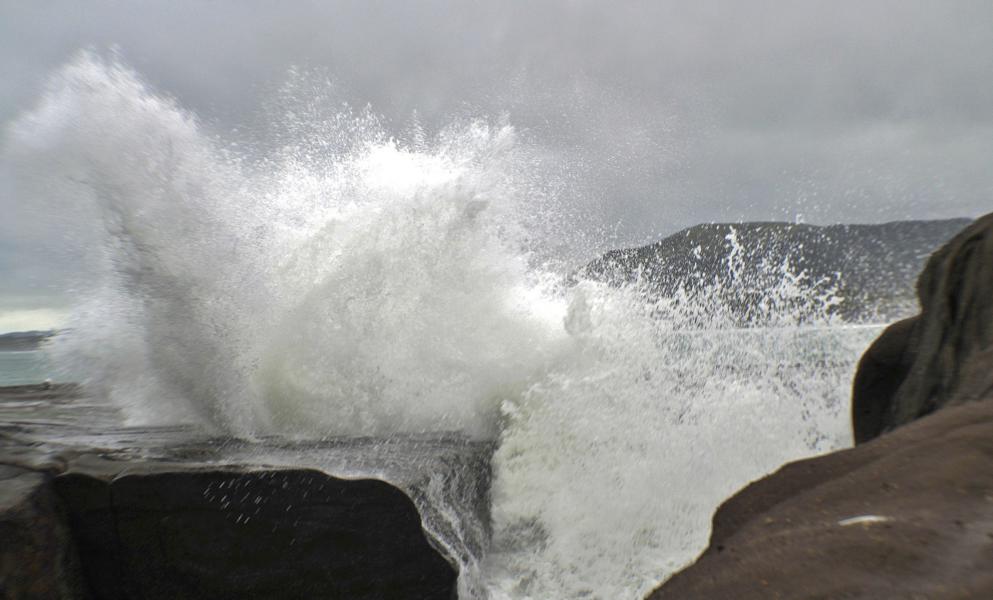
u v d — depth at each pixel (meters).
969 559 1.08
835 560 1.20
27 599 3.71
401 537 4.25
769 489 1.81
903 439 1.78
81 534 4.16
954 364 3.75
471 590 4.81
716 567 1.36
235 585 4.21
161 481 4.19
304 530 4.23
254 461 4.59
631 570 5.30
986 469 1.43
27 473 4.12
